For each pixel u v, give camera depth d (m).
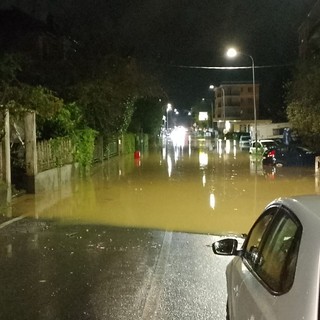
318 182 23.30
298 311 2.77
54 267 9.00
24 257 9.73
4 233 12.03
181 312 6.75
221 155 46.25
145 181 23.72
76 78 32.03
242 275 4.20
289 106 35.59
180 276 8.41
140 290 7.68
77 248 10.47
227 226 12.79
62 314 6.67
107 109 32.09
